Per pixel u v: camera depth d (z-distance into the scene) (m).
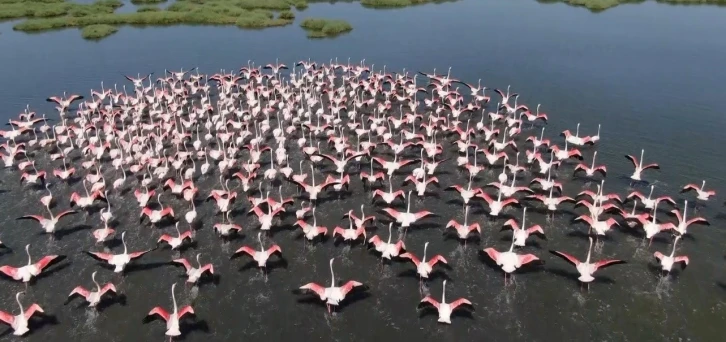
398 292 34.62
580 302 33.41
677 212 38.50
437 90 65.88
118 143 52.94
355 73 72.50
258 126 59.47
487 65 80.31
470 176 46.41
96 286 35.66
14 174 50.44
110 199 45.66
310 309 33.47
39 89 73.19
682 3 123.19
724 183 46.75
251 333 31.81
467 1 131.25
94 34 100.00
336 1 132.75
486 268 36.59
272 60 85.94
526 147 54.00
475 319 32.31
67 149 53.03
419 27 104.56
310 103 62.41
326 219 42.62
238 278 36.16
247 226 41.69
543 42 91.88
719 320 31.86
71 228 42.00
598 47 88.19
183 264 34.66
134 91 73.00
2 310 33.72
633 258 37.09
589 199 43.97
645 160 50.97
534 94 68.12
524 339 30.81
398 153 51.44
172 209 42.72
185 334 31.72
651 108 62.84
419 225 41.56
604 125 58.59
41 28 105.38
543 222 41.38
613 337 30.84
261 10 118.75
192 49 92.56
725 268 35.97
